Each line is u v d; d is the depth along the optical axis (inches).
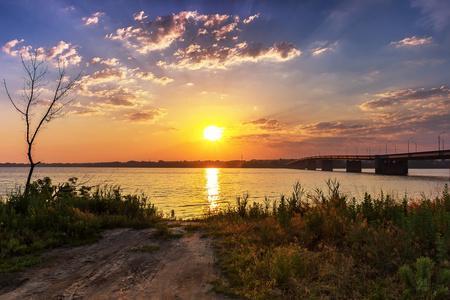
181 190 2516.0
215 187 2918.3
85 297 253.3
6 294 259.4
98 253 360.5
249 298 247.1
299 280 267.4
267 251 328.5
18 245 367.6
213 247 378.3
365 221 359.3
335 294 247.1
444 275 250.7
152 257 346.0
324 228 389.1
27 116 595.5
